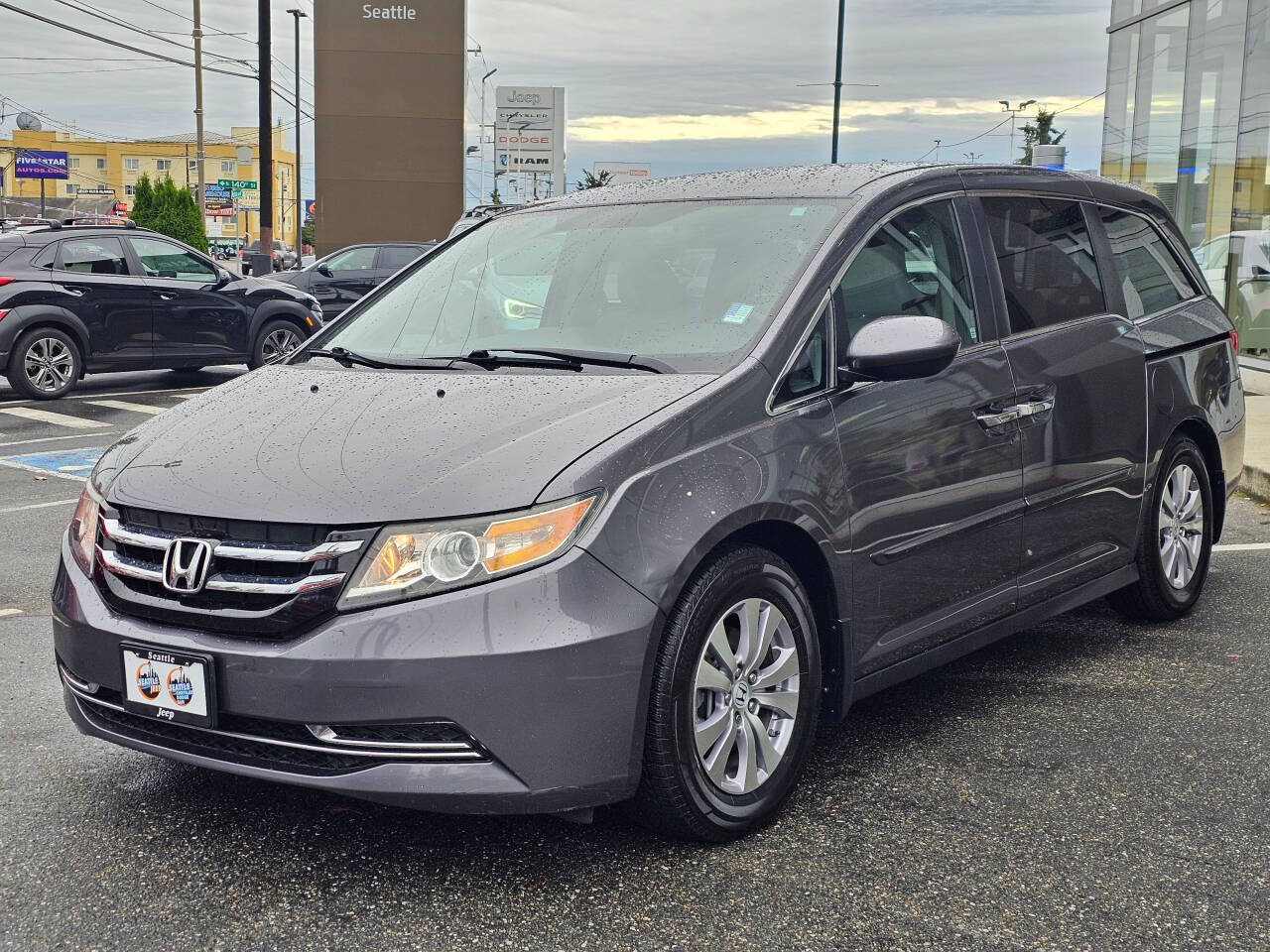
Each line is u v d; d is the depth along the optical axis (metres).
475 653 2.74
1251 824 3.28
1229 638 4.96
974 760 3.72
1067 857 3.10
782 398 3.31
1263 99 14.38
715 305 3.57
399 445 3.05
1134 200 5.08
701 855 3.10
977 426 3.84
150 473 3.16
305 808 3.38
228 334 14.49
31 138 129.25
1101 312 4.60
